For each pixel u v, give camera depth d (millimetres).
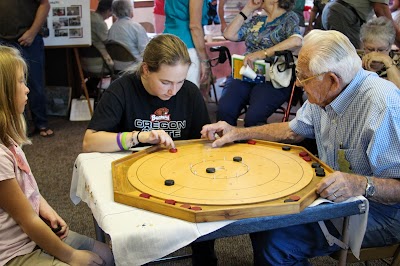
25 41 4035
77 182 1805
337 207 1375
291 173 1523
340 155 1731
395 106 1549
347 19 3648
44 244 1418
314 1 4719
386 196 1503
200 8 3346
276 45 3303
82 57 5109
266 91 3262
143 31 5094
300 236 1600
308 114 1947
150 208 1320
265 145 1880
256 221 1276
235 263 2373
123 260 1228
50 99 5156
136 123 1998
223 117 3445
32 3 4047
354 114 1660
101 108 1938
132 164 1654
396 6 4277
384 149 1552
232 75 3549
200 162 1657
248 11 3586
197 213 1236
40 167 3635
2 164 1345
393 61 2650
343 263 1609
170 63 1742
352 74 1620
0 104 1430
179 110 2041
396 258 1700
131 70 2037
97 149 1838
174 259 2170
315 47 1605
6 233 1409
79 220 2807
